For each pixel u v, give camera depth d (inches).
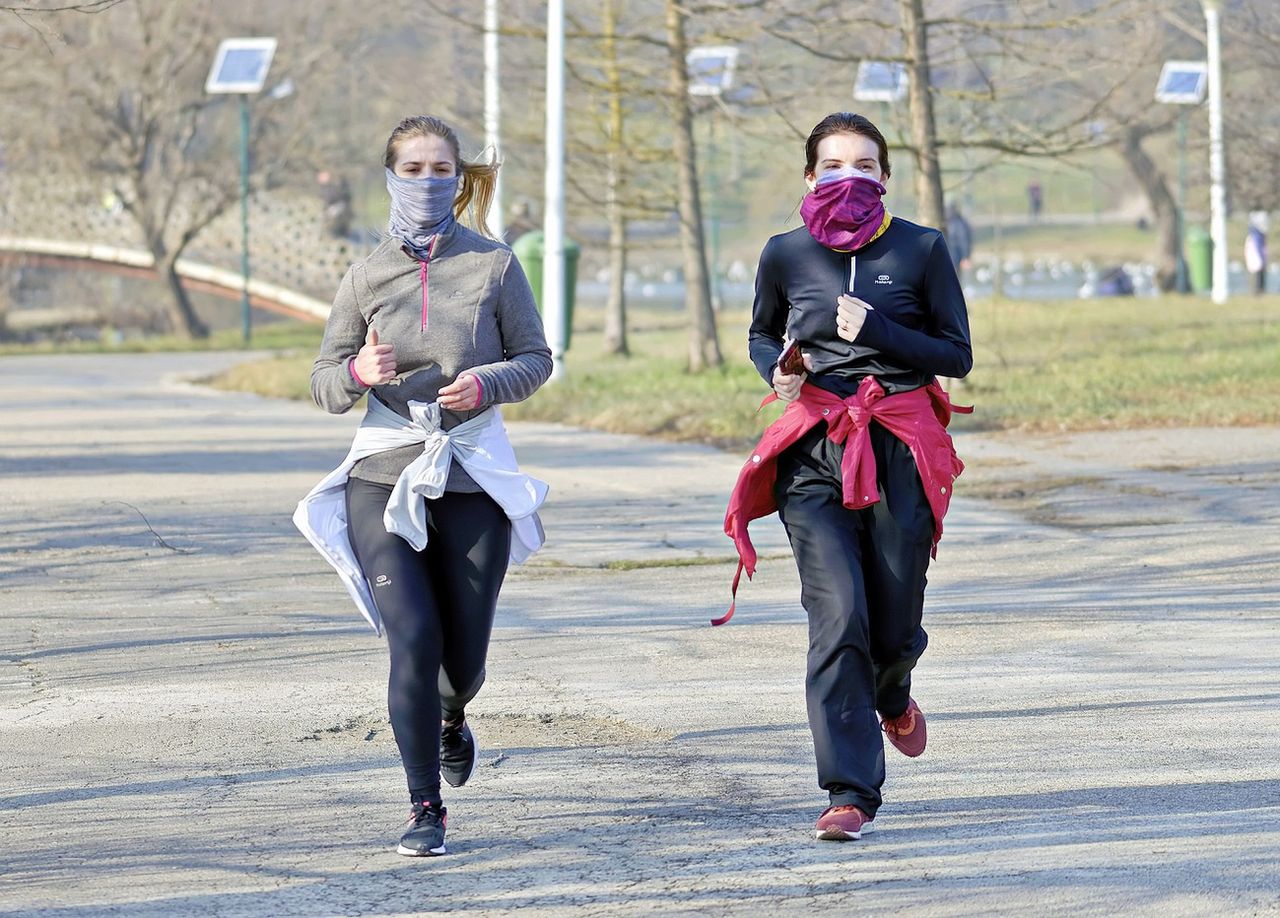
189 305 5093.5
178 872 578.6
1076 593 1051.9
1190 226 5270.7
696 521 1338.6
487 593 606.5
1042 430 1808.6
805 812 637.9
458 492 604.7
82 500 1444.4
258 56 4377.5
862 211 606.5
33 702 817.5
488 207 649.6
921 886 553.0
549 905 542.0
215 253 5211.6
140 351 4013.3
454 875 572.7
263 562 1186.0
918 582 611.8
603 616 1011.3
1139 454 1615.4
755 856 586.9
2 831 625.9
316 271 5108.3
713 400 2081.7
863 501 591.2
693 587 1096.8
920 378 615.2
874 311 592.4
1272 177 3526.1
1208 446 1648.6
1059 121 2186.3
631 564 1171.3
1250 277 4564.5
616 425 1957.4
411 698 586.6
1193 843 591.2
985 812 633.6
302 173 5241.1
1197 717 766.5
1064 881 554.9
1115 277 4606.3
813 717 597.6
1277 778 669.3
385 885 563.5
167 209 4995.1
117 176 5142.7
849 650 593.9
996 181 3545.8
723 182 3388.3
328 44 4980.3
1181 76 3629.4
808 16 2113.7
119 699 821.9
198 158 5255.9
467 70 2903.5
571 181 2765.7
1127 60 2062.0
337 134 5241.1
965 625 969.5
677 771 695.7
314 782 687.7
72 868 583.2
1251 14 3358.8
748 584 1105.4
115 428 2026.3
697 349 2591.0
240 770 705.0
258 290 5142.7
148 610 1032.2
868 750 595.5
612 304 3272.6
